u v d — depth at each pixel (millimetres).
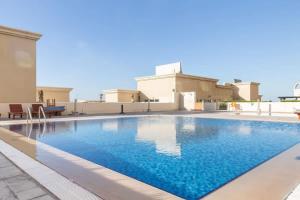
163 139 8008
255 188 3061
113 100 30531
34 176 3252
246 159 5148
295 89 26266
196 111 24359
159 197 2678
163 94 29172
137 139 7910
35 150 5246
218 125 12070
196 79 31266
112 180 3227
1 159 4344
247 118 14898
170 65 31172
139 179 3828
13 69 16188
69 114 17719
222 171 4234
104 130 10086
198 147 6586
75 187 2873
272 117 15781
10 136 7625
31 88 17047
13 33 16047
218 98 35500
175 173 4164
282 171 3861
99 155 5613
